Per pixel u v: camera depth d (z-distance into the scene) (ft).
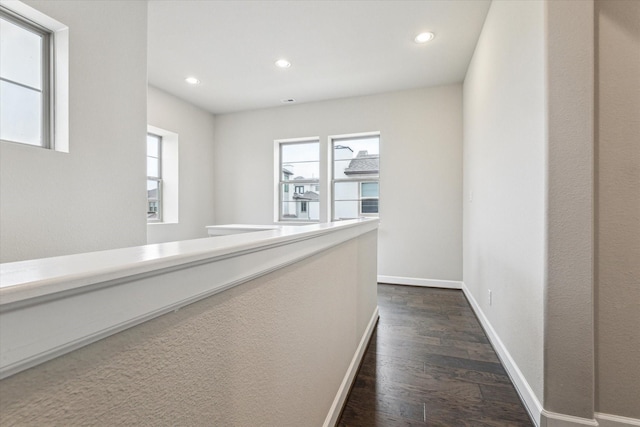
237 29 8.23
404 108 12.38
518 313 5.20
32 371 0.88
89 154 6.00
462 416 4.52
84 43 5.87
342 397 4.62
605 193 4.05
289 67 10.40
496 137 6.70
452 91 11.77
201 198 14.37
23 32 5.45
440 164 11.94
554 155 4.03
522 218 5.04
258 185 14.66
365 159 13.56
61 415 0.97
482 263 8.11
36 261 1.11
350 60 9.91
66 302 0.92
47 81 5.64
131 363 1.22
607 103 4.04
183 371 1.51
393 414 4.56
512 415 4.56
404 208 12.41
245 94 12.75
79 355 1.02
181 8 7.36
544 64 4.10
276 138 14.29
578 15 3.95
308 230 3.10
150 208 12.64
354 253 5.51
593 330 3.97
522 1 5.03
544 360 4.10
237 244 1.81
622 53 4.00
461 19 7.76
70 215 5.70
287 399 2.78
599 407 4.06
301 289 3.08
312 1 7.13
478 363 6.06
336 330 4.37
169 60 9.92
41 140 5.63
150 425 1.32
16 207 4.96
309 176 14.44
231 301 1.91
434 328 7.84
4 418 0.82
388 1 7.13
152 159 12.76
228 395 1.90
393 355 6.39
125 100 6.66
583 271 3.94
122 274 1.07
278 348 2.59
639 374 3.94
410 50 9.28
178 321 1.47
